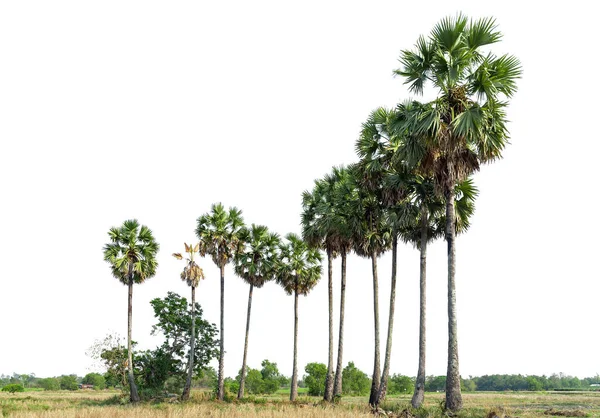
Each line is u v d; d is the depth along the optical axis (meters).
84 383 129.12
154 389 49.44
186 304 52.34
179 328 51.47
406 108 22.86
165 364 50.03
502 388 127.19
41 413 27.30
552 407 27.11
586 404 30.70
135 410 27.03
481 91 21.09
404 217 27.12
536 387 124.75
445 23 21.44
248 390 90.94
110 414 24.92
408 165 23.47
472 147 21.80
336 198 33.56
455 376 20.33
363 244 32.97
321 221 36.28
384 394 27.97
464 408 20.72
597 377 154.12
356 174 30.91
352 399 47.12
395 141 27.69
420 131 20.75
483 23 21.11
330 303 41.28
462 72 21.62
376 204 31.61
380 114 28.80
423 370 24.83
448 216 21.59
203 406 29.56
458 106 21.33
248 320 49.53
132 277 48.06
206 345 51.84
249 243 50.50
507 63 20.77
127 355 50.56
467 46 21.28
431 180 26.77
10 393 75.94
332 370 40.00
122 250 48.31
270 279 50.38
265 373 97.62
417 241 29.06
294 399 45.47
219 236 48.34
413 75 22.31
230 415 23.58
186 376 51.06
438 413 20.09
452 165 21.05
